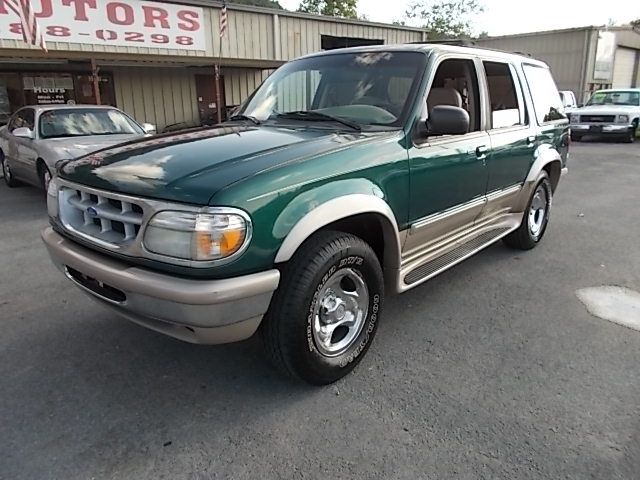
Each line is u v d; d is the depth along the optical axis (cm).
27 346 324
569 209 719
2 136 900
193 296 216
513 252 516
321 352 271
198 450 230
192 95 1589
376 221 300
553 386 278
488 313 373
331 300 276
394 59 354
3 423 248
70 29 1249
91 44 1288
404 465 220
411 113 318
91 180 261
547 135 500
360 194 270
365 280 291
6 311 376
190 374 294
